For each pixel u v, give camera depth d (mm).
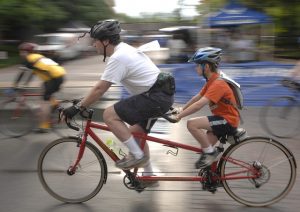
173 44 20516
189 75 14672
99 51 5824
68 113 5703
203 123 5863
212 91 5738
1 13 37438
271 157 6016
